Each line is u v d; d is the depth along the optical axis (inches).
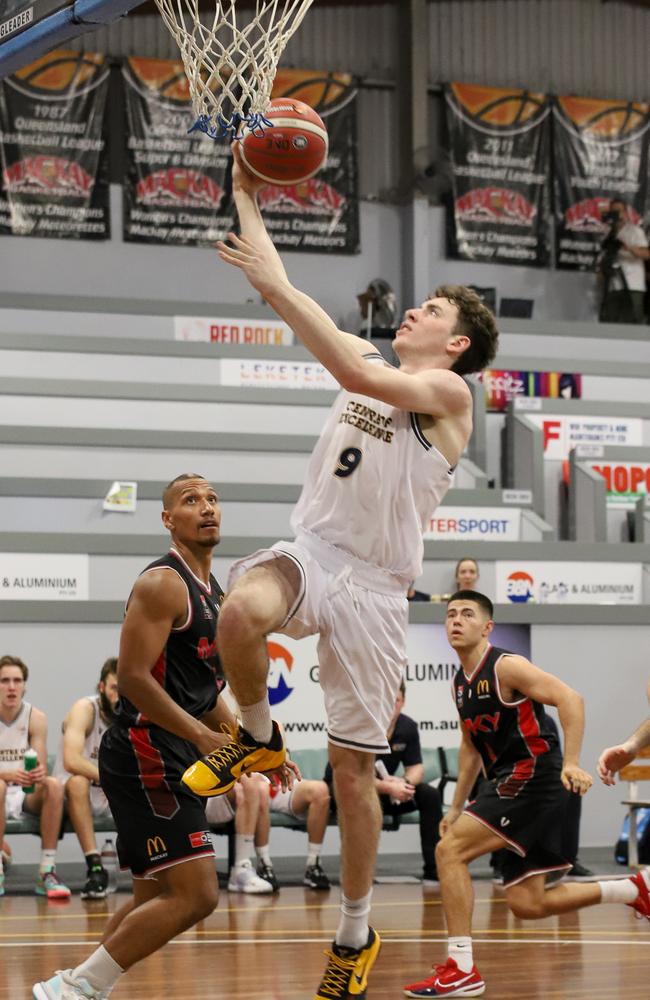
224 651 154.3
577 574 488.1
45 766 375.9
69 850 402.3
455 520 509.4
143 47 722.8
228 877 396.2
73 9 256.2
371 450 164.9
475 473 541.6
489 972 254.1
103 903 351.6
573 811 396.2
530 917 248.4
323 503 166.7
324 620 163.9
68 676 407.5
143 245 713.6
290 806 388.5
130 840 181.9
